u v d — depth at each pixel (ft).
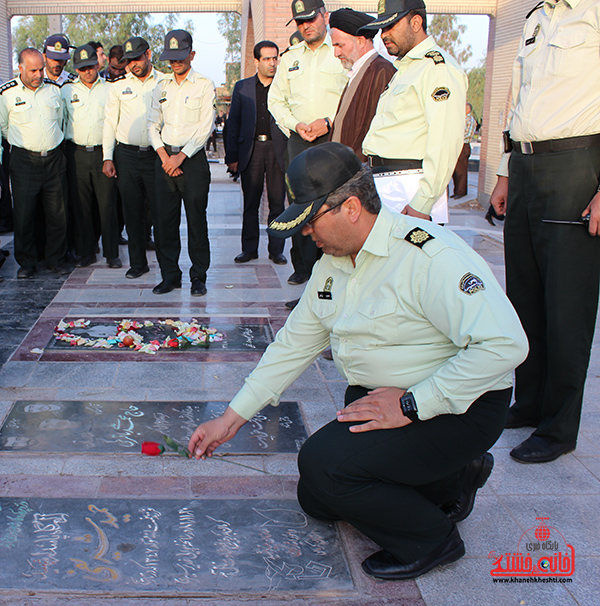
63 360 12.68
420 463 6.74
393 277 6.57
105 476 8.64
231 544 7.38
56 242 19.34
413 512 6.81
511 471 9.24
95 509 7.91
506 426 10.51
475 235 27.43
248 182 20.90
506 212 10.09
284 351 7.68
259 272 20.10
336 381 12.05
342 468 6.66
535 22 9.28
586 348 9.33
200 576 6.84
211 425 7.72
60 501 8.04
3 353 12.98
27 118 17.81
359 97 12.18
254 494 8.38
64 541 7.29
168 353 13.21
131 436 9.74
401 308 6.57
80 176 19.48
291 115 15.83
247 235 21.44
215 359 12.97
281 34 26.50
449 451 6.75
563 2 8.80
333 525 7.80
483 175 36.09
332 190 6.26
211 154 71.26
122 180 18.16
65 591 6.55
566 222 9.00
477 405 6.82
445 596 6.75
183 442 9.59
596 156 8.81
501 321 6.17
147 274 19.52
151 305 16.48
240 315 15.81
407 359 6.77
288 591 6.69
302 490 7.70
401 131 10.00
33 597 6.48
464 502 7.86
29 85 17.75
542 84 8.98
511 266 10.11
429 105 9.53
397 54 10.14
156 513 7.88
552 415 9.62
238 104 20.56
